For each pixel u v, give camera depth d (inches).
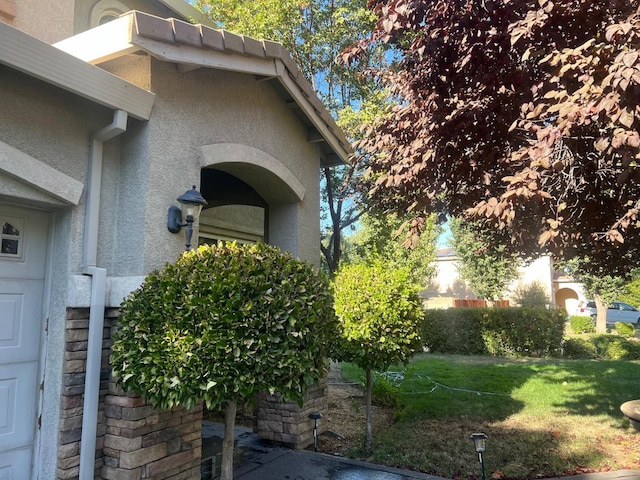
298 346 143.4
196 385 131.4
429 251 657.6
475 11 190.7
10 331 161.9
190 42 181.0
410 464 224.8
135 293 156.6
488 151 213.8
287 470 215.6
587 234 217.5
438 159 210.8
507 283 861.8
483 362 537.6
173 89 194.5
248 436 268.5
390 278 247.3
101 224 179.3
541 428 277.9
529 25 167.0
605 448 244.2
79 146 172.4
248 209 392.5
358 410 324.5
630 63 129.1
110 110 181.5
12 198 155.0
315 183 294.5
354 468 219.0
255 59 215.6
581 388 382.9
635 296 901.8
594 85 157.2
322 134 277.3
